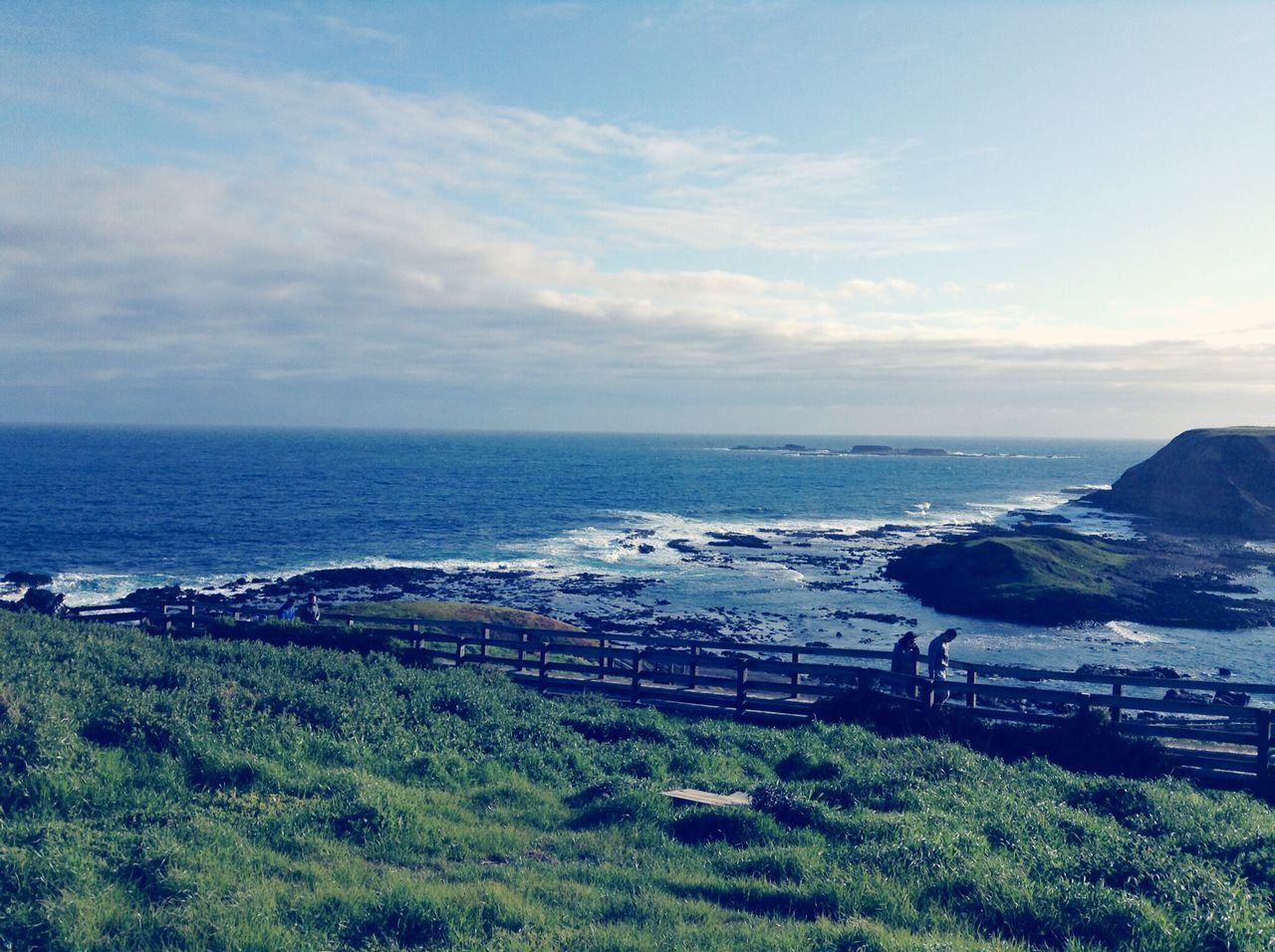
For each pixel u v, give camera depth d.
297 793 11.85
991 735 18.81
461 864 10.07
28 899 8.14
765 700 21.23
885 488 158.00
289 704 15.10
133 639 20.44
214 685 15.48
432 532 84.94
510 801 12.70
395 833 10.80
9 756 11.09
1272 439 92.69
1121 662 40.00
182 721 13.20
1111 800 13.62
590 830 11.63
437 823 11.27
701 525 97.12
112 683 15.09
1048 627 47.12
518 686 21.86
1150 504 98.31
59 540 72.56
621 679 23.53
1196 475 94.44
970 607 50.66
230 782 11.91
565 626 34.22
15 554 65.81
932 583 56.84
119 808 10.72
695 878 9.74
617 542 80.62
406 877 9.48
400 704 16.77
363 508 102.56
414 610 33.34
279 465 175.50
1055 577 53.31
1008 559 55.06
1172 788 15.47
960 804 12.68
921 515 111.31
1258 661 40.31
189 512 92.75
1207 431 101.94
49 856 8.76
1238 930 8.09
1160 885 9.19
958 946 7.74
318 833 10.68
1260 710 17.17
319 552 71.44
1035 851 10.39
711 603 53.28
